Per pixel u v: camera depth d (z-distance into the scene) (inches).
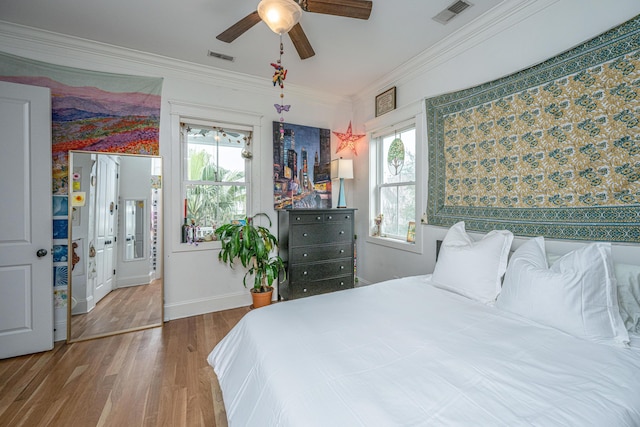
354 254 141.3
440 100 100.3
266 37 94.6
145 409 62.7
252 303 130.8
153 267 111.8
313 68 117.0
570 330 49.5
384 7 78.9
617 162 58.6
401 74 117.6
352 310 61.9
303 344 47.0
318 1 58.9
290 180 137.1
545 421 29.8
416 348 45.1
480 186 87.4
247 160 131.7
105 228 106.7
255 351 48.6
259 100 131.0
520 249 66.4
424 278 88.0
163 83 111.9
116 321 106.0
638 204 55.8
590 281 50.2
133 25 88.7
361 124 147.4
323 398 33.8
